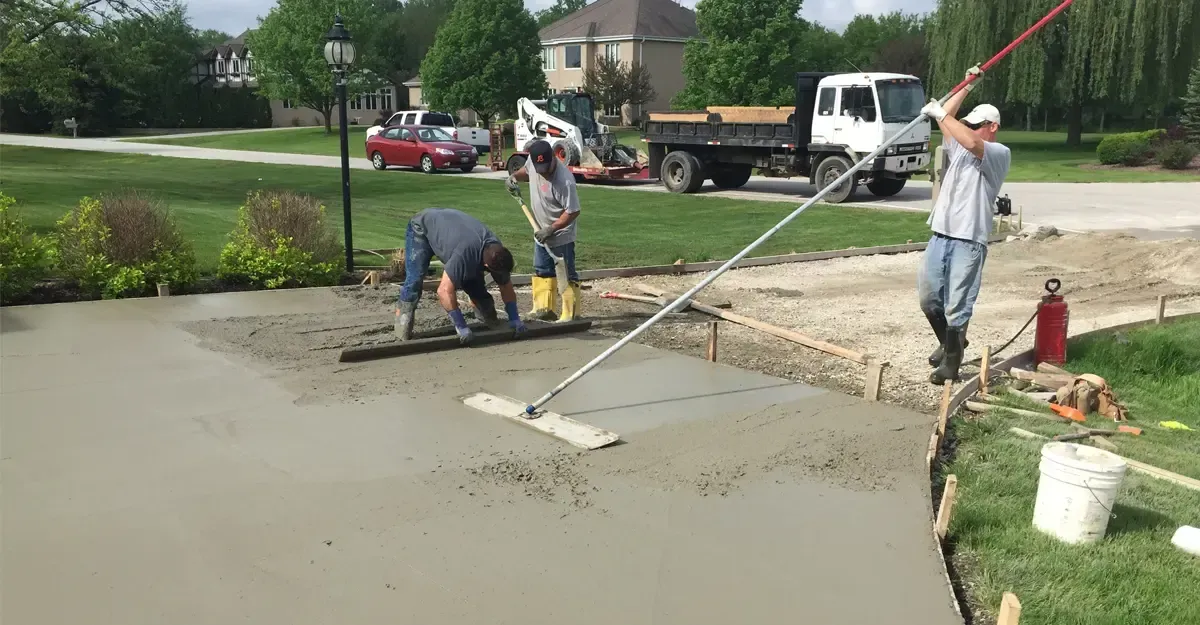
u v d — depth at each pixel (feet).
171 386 16.87
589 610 9.35
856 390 18.70
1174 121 142.31
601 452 14.12
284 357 19.21
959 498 13.05
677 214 52.44
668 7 172.14
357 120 212.84
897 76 56.29
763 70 114.42
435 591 9.63
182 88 200.34
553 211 22.66
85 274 25.09
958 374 19.86
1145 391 20.92
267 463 13.15
